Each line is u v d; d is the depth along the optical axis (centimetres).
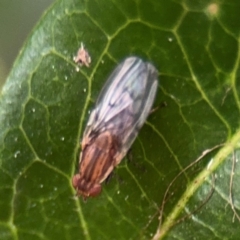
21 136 5
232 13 5
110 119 5
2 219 5
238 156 5
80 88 5
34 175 5
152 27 5
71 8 5
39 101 5
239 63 5
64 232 5
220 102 5
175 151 5
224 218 5
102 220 5
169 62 5
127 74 5
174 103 5
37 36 5
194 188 5
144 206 5
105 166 5
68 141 5
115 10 5
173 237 5
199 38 5
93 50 5
